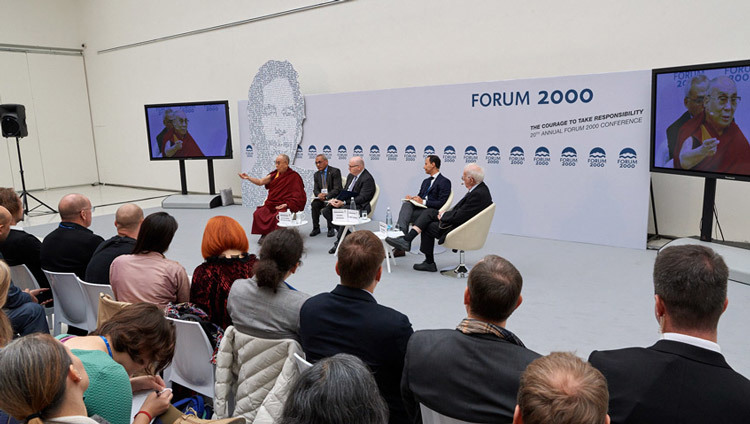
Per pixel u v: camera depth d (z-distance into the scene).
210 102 9.80
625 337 3.67
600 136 6.18
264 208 6.86
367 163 8.22
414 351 1.66
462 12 7.74
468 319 1.68
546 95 6.47
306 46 9.61
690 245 1.58
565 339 3.66
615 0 6.45
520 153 6.78
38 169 13.51
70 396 1.17
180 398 2.66
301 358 1.97
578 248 6.18
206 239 2.55
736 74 4.80
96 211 10.02
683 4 5.99
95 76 13.94
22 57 12.98
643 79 5.81
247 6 10.29
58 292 3.30
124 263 2.67
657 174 6.45
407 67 8.45
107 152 14.21
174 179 12.68
